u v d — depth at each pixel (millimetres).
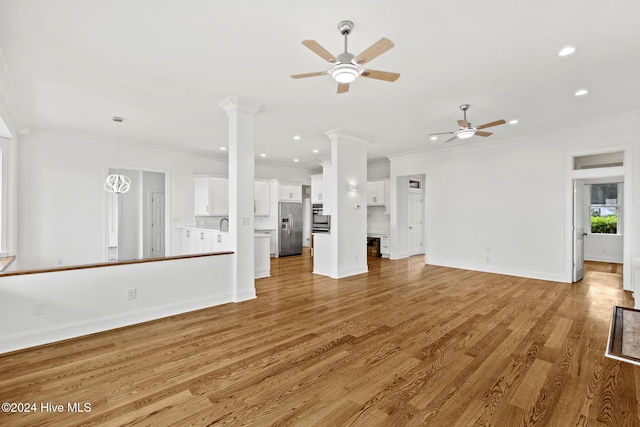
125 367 2389
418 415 1837
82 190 5852
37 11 2189
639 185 4512
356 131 5574
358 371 2340
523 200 5695
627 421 1766
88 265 3068
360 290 4762
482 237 6250
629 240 4598
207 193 7316
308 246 10336
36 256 5367
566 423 1757
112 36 2535
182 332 3098
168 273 3594
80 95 3824
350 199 5910
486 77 3336
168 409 1887
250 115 4164
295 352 2656
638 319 3414
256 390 2090
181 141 6316
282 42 2650
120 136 5902
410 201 8602
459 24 2393
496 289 4793
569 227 5199
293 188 8852
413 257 8266
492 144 6082
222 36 2551
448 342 2854
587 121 4859
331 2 2125
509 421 1778
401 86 3566
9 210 4879
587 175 5004
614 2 2123
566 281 5227
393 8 2195
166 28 2426
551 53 2826
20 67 3074
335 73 2471
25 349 2699
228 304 4039
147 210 8086
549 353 2617
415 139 6129
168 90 3688
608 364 2418
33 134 5332
